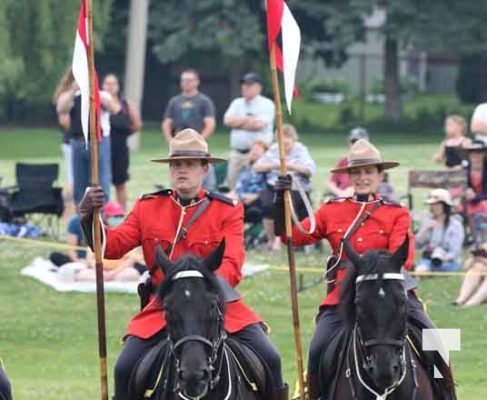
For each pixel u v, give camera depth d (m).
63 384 37.75
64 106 53.47
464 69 145.88
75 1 111.31
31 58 111.69
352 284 25.11
